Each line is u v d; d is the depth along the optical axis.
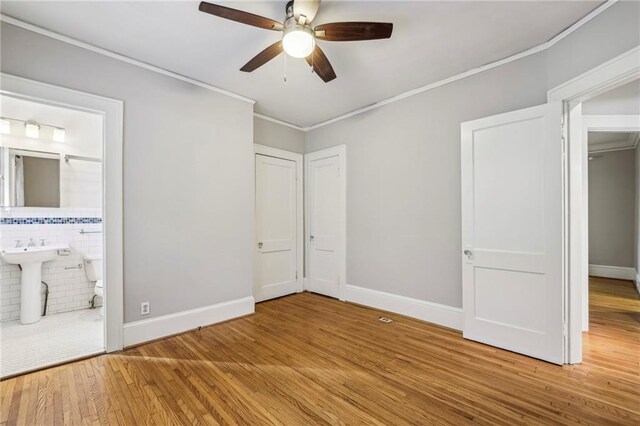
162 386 1.98
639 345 2.58
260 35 2.27
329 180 4.21
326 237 4.25
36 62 2.13
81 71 2.33
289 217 4.33
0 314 3.17
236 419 1.66
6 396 1.86
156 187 2.72
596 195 5.63
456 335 2.80
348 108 3.79
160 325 2.74
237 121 3.34
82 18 2.05
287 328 3.00
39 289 3.22
